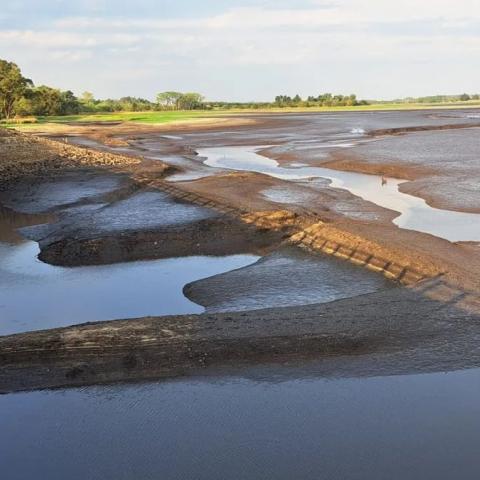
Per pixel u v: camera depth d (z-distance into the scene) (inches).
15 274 631.2
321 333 419.2
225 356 392.2
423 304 470.9
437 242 668.7
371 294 503.2
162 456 303.4
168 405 346.3
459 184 1107.3
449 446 304.0
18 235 807.1
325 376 371.2
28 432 325.7
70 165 1401.3
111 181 1198.3
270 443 310.3
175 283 591.8
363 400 346.0
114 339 411.5
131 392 359.3
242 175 1214.9
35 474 293.7
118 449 309.7
